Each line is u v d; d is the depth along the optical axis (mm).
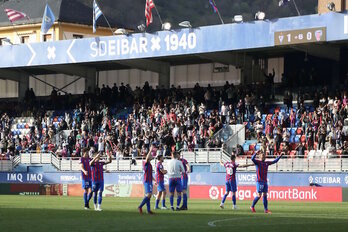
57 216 25812
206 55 55969
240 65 58438
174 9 100812
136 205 34781
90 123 60250
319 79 55875
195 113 55031
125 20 96812
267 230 19703
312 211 29656
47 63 62125
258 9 96625
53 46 61719
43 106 67312
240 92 55938
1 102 72438
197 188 47438
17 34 74438
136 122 57688
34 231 19438
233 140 51500
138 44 56781
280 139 47688
